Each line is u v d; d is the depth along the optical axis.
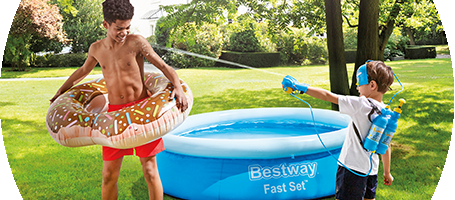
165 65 2.35
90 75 15.16
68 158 4.43
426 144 4.52
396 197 2.95
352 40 19.56
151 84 2.62
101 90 2.90
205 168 2.86
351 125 2.11
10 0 14.70
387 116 1.99
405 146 4.46
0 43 15.89
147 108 2.20
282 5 7.59
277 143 2.78
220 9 6.67
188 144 2.93
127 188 3.31
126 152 2.40
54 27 16.72
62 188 3.42
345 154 2.12
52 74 15.83
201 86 11.45
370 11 5.64
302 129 4.34
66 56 19.22
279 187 2.77
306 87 2.09
